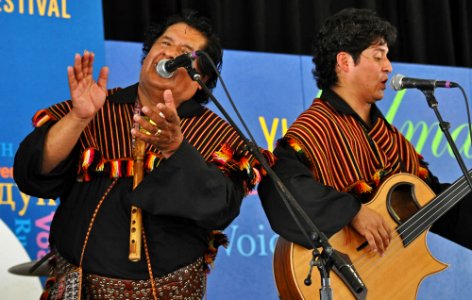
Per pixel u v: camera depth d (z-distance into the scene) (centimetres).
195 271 319
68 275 305
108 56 469
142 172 312
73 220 313
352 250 385
